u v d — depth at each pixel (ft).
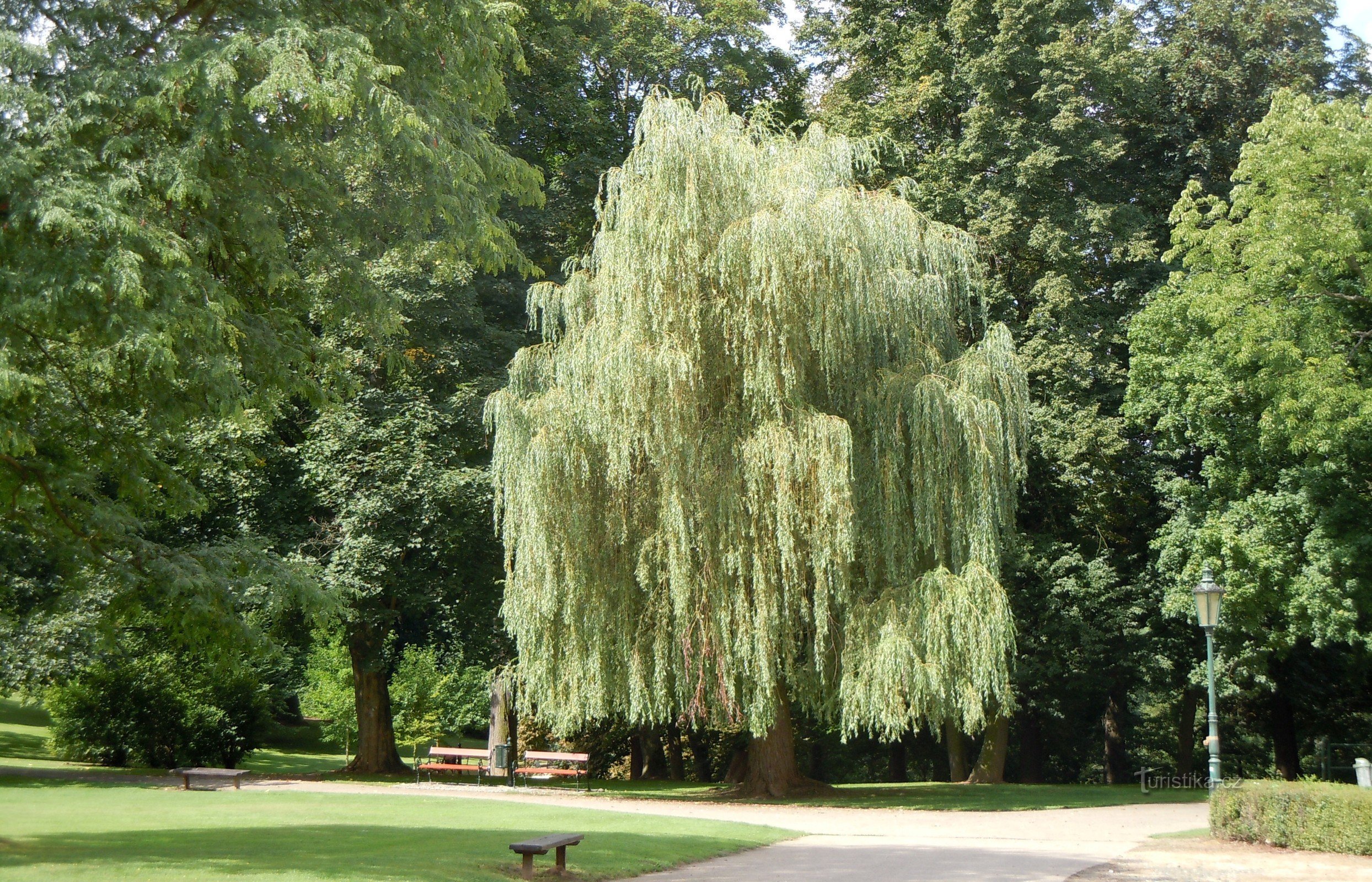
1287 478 84.12
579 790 83.76
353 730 116.26
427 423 90.43
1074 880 37.99
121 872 31.07
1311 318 81.15
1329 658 103.81
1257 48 105.81
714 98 74.84
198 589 39.06
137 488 42.57
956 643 66.59
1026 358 97.14
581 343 72.02
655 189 70.18
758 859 42.52
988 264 105.29
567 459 70.03
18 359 32.86
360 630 96.78
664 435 68.33
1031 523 102.37
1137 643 97.55
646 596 72.54
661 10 122.42
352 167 43.11
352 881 30.68
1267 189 86.38
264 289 42.68
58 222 30.22
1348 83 108.99
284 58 34.04
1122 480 100.32
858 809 70.13
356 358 90.79
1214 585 59.52
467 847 40.86
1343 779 115.75
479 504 90.68
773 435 67.56
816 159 75.20
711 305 70.69
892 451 71.36
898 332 73.31
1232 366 83.41
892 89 113.70
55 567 43.57
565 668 71.87
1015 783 118.21
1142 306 101.24
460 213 42.19
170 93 33.81
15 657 73.36
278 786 80.59
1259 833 50.44
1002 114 104.06
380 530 90.02
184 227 37.37
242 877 30.60
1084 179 103.19
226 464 81.51
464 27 43.75
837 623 71.97
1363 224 80.33
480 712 129.39
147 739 94.12
